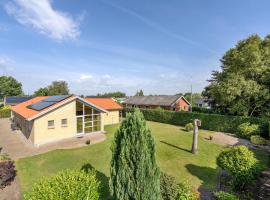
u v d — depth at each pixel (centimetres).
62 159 1620
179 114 3522
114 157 700
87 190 702
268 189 1035
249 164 1038
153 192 663
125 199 659
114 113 3700
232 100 2995
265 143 2116
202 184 1188
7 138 2428
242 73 3039
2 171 1167
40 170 1399
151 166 663
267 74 2841
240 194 1020
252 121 2588
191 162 1579
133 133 661
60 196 653
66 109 2356
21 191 1099
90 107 2606
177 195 855
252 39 3394
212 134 2709
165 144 2120
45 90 7494
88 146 2016
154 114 4031
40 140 2139
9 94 7900
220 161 1156
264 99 2898
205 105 6391
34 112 2273
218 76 3678
